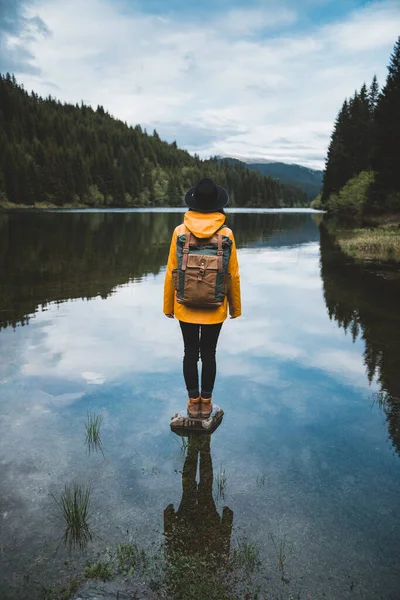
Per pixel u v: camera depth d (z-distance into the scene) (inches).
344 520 78.8
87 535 74.1
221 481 90.4
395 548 72.1
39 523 76.8
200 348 118.3
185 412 120.8
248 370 152.3
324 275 361.7
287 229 975.0
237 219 1508.4
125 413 120.3
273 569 67.4
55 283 306.7
